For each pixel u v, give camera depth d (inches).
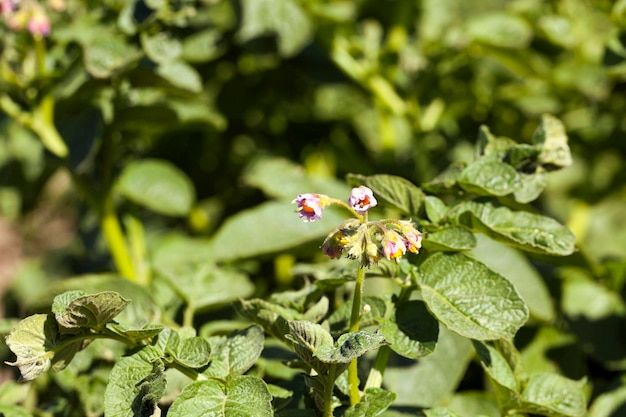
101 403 42.1
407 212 39.2
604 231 72.0
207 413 35.3
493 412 43.4
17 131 71.1
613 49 52.5
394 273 37.8
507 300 36.6
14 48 48.8
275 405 37.4
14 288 86.1
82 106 51.0
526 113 65.3
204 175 72.3
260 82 70.2
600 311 50.6
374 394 36.3
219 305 44.8
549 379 39.6
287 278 58.2
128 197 53.7
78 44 50.2
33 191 72.9
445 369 43.1
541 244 37.7
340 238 35.3
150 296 43.2
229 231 50.2
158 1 47.9
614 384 45.8
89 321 35.9
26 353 35.6
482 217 38.7
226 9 63.6
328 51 60.8
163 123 52.5
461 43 57.5
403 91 61.2
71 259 85.5
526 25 57.4
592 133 64.0
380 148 67.6
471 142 67.5
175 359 36.2
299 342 35.2
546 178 39.4
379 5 65.7
